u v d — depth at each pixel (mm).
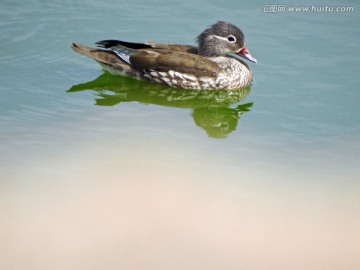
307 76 19547
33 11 21453
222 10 21938
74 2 22000
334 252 12695
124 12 21719
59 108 18031
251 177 15414
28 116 17547
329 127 17609
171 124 17797
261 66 20047
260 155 16422
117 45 19359
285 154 16500
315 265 12234
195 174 15352
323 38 20844
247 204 14172
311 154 16516
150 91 19547
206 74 19375
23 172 15102
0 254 12070
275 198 14547
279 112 18281
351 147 16797
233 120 18078
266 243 12781
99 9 21797
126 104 18656
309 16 21641
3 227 12844
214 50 19703
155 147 16516
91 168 15344
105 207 13570
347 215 14055
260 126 17719
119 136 16953
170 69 19344
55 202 13781
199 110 18672
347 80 19328
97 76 19609
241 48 19703
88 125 17375
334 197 14758
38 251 12141
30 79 19125
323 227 13523
